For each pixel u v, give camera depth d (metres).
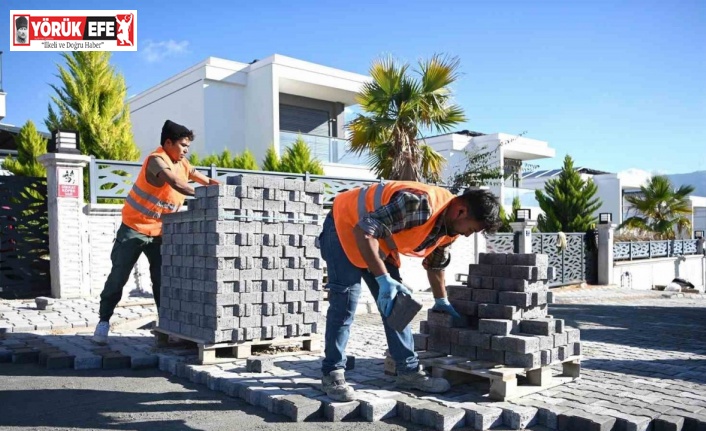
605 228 17.98
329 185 11.16
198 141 17.12
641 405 3.82
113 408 3.89
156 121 18.94
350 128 13.95
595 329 8.31
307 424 3.61
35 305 8.13
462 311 4.54
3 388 4.35
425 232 3.69
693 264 24.42
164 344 5.56
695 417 3.55
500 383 3.87
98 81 13.32
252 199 5.02
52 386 4.41
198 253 5.01
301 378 4.41
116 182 9.12
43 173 12.76
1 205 8.79
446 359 4.29
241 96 17.80
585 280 17.81
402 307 3.42
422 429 3.55
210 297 4.86
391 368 4.59
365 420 3.71
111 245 9.13
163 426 3.54
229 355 5.17
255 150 17.47
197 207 5.05
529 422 3.62
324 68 18.17
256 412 3.84
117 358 5.06
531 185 32.19
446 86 13.47
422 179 13.93
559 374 4.70
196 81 17.19
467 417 3.62
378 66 13.37
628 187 33.06
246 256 4.97
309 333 5.44
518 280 4.21
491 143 24.44
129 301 8.54
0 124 14.72
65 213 8.67
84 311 7.61
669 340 7.22
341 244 3.88
